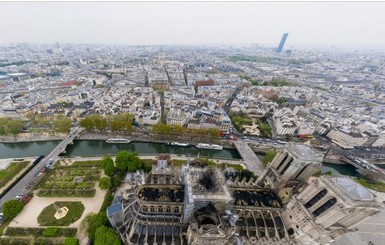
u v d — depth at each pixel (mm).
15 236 108375
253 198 104812
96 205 130250
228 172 155750
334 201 76375
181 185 104875
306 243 85750
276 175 114062
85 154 196750
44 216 119625
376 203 68938
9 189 139625
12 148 198875
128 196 118062
